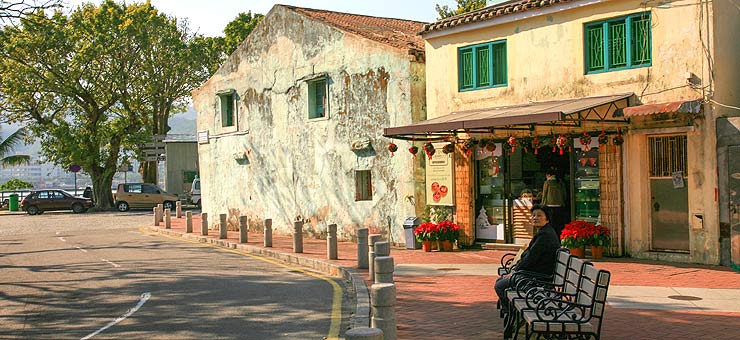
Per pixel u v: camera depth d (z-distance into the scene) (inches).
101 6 1749.5
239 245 807.7
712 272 506.3
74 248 835.4
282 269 625.9
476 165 708.7
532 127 631.2
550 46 636.1
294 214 933.8
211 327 376.8
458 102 714.8
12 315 424.8
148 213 1622.8
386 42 797.9
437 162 729.6
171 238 971.9
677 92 552.7
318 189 890.1
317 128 886.4
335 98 855.1
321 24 873.5
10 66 1672.0
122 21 1766.7
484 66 695.7
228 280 550.6
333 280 554.6
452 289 468.4
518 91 662.5
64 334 369.4
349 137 835.4
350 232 840.3
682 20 550.0
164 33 1820.9
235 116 1050.7
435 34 727.1
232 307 434.6
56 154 1785.2
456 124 578.6
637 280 478.0
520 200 676.1
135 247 836.0
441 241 689.6
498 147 687.1
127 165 1878.7
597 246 585.0
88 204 1705.2
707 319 354.0
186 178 1927.9
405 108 759.7
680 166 568.1
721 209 534.0
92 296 486.9
